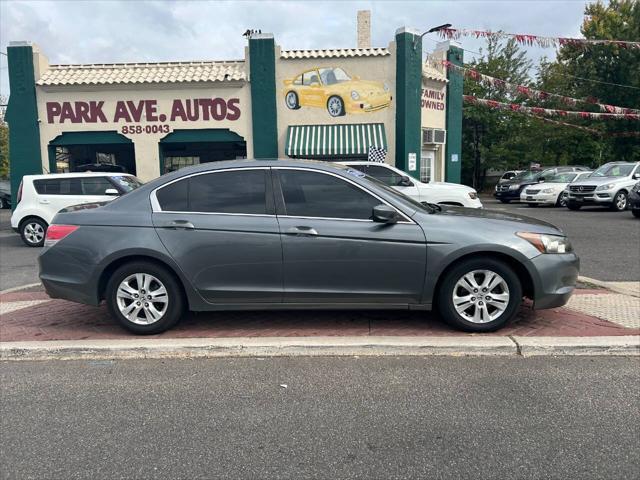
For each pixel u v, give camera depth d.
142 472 2.98
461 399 3.82
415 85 17.31
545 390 3.94
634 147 30.84
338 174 5.10
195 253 4.98
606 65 29.28
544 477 2.88
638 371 4.26
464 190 11.92
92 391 4.08
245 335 5.10
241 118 17.16
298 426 3.47
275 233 4.93
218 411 3.70
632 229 12.88
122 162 20.30
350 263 4.91
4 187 28.17
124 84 16.94
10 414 3.72
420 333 5.07
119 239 5.04
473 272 4.95
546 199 21.05
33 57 16.88
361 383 4.12
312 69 17.12
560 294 4.96
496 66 34.03
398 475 2.92
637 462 3.01
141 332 5.16
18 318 5.92
